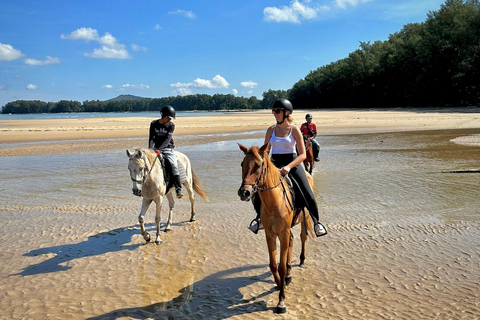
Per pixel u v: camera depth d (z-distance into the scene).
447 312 4.67
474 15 66.94
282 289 4.89
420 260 6.27
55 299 5.28
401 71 91.62
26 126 45.41
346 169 14.83
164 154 8.08
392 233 7.58
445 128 32.94
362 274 5.84
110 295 5.38
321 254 6.68
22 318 4.79
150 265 6.41
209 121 52.22
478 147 20.09
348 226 8.08
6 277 6.02
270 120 53.50
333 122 43.38
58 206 10.32
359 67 109.50
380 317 4.61
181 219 9.05
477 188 10.96
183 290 5.50
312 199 5.71
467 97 72.19
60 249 7.22
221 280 5.80
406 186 11.52
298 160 5.43
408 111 68.44
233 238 7.62
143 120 58.47
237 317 4.73
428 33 76.50
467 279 5.53
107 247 7.31
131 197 11.32
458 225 7.88
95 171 15.88
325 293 5.29
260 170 4.73
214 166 16.48
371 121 43.50
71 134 34.09
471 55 68.44
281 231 5.02
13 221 9.03
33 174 15.35
